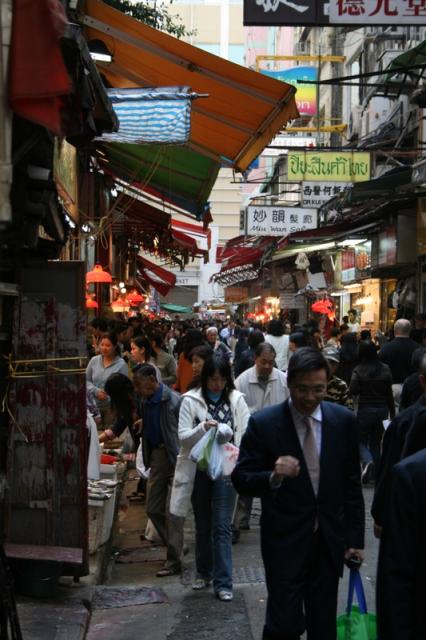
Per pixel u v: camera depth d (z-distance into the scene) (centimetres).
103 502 675
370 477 1002
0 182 351
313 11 994
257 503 983
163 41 795
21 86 349
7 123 353
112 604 604
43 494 599
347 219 1842
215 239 7256
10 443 596
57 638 506
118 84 927
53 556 571
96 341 1295
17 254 590
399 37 2270
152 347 1099
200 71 839
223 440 608
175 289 7894
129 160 1278
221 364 630
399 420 466
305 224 2323
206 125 963
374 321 2309
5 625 416
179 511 634
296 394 397
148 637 537
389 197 1473
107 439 847
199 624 557
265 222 2333
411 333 1200
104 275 1372
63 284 598
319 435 407
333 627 402
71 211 1105
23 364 595
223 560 610
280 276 3538
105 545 704
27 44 350
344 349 1290
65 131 427
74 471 602
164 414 711
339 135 3219
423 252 1573
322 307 2405
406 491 290
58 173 909
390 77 1569
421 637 285
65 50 390
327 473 401
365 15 993
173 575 692
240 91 852
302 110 3328
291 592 392
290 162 1838
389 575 289
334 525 402
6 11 350
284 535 399
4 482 567
